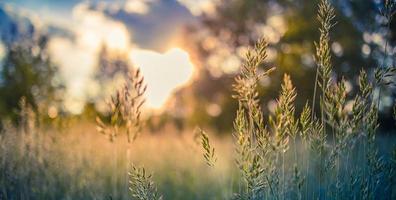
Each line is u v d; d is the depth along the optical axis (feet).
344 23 49.49
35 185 13.39
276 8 75.10
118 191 12.92
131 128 9.04
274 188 7.89
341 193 8.37
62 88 52.01
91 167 15.28
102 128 9.14
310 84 60.80
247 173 7.20
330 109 7.68
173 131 28.53
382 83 7.73
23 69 52.24
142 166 7.34
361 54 48.96
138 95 8.80
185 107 69.46
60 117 19.77
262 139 7.34
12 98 48.16
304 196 9.10
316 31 65.26
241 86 7.43
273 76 61.67
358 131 7.97
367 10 44.83
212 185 15.10
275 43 67.87
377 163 7.92
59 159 14.34
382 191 8.91
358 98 7.74
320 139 7.80
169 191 15.76
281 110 7.51
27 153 13.69
